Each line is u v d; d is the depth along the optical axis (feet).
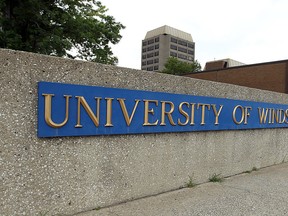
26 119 9.21
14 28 33.94
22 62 9.07
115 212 10.88
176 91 13.85
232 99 16.87
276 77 50.72
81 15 49.83
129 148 12.06
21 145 9.14
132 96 11.93
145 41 410.93
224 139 16.74
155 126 12.84
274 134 20.98
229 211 11.61
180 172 14.30
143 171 12.64
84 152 10.66
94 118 10.73
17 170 9.08
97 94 10.83
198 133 15.11
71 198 10.37
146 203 12.00
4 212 8.86
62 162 10.09
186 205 12.02
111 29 55.26
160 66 381.19
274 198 13.44
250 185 15.47
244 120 17.83
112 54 57.57
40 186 9.59
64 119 9.98
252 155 18.97
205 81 15.33
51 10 38.63
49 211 9.82
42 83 9.42
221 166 16.62
